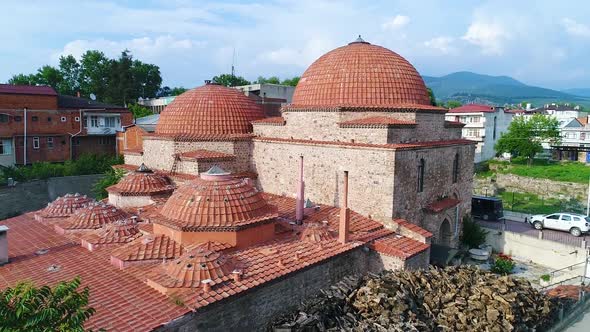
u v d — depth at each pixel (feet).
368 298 50.16
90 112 167.12
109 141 175.83
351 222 69.87
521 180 183.32
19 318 27.71
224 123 90.58
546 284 75.87
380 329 45.78
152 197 80.02
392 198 68.64
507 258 89.15
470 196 94.79
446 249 74.23
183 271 47.78
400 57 86.74
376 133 71.20
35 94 153.38
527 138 215.92
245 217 57.67
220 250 54.85
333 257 58.90
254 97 170.30
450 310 51.13
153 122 167.53
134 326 39.91
